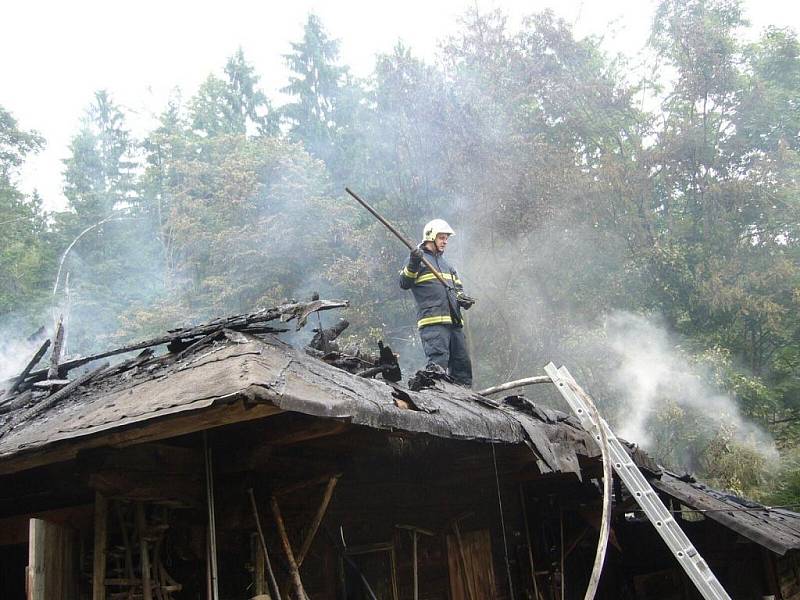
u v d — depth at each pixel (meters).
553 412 7.16
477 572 7.56
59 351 6.91
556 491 9.07
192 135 34.09
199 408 3.51
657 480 9.07
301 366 4.57
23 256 26.77
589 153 21.47
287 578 5.09
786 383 19.81
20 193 30.05
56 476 5.20
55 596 4.21
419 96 17.94
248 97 37.31
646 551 11.26
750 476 16.02
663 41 21.73
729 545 10.98
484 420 5.47
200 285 23.25
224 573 4.89
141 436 3.93
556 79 19.30
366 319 18.73
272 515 5.04
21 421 5.19
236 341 4.89
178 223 23.27
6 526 5.29
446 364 7.62
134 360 5.57
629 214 19.03
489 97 18.22
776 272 18.53
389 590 6.35
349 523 6.06
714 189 19.39
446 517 7.31
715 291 18.20
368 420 4.15
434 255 8.02
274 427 4.55
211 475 4.79
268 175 23.17
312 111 32.81
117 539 4.55
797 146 21.75
